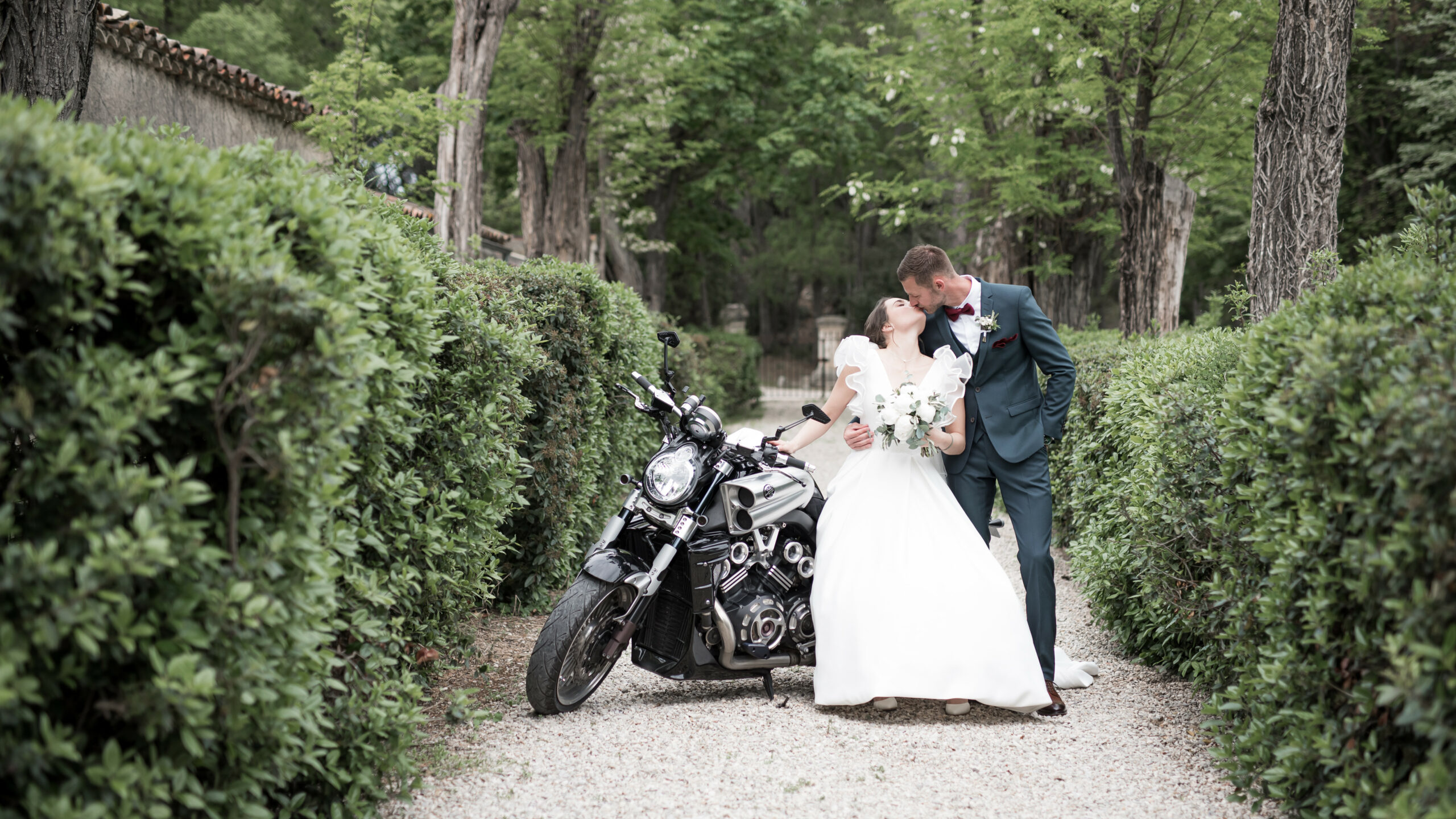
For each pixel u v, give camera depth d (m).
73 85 4.99
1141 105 11.02
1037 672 3.77
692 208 28.34
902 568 3.83
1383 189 18.12
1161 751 3.42
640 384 4.04
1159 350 5.34
